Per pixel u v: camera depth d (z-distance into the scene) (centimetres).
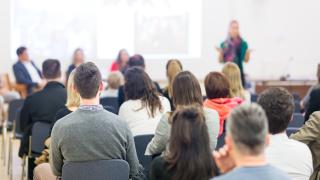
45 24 912
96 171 277
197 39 924
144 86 387
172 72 488
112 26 917
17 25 906
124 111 386
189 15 920
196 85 302
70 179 277
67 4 913
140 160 351
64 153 280
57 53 913
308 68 922
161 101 393
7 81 873
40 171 345
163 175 234
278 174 170
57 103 430
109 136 279
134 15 921
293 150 254
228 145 180
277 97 254
